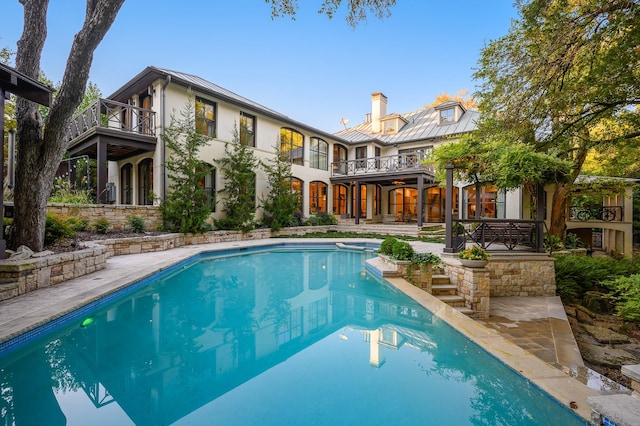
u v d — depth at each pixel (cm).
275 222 1336
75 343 349
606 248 1380
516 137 756
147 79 1074
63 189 973
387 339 376
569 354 360
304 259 940
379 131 2012
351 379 281
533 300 611
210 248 952
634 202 1517
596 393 238
